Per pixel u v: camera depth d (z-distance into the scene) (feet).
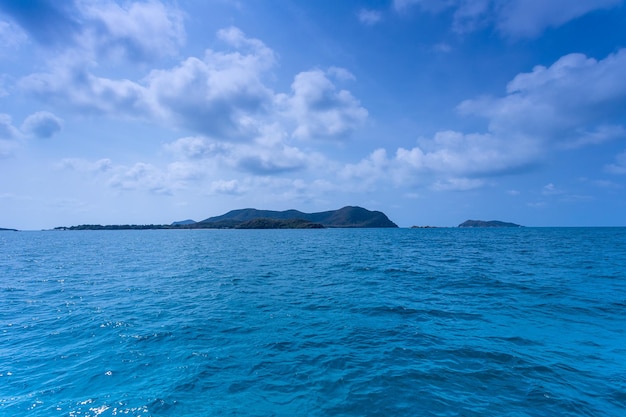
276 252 173.68
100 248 213.87
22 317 50.96
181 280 84.07
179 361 34.40
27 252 181.98
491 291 65.67
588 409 25.03
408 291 66.90
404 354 35.24
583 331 41.78
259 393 27.99
